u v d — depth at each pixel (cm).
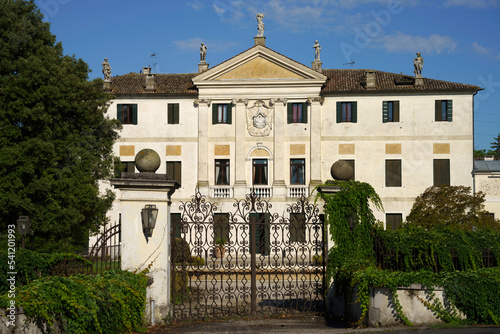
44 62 2641
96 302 1029
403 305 1147
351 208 1353
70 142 2755
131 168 3991
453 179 3856
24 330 905
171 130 4009
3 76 2609
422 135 3891
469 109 3869
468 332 1072
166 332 1171
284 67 3978
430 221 3041
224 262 2728
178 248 1498
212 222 1400
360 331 1095
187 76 4322
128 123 4019
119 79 4253
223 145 4016
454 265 1317
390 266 1339
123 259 1223
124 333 1120
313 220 1397
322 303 1509
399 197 3878
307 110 3975
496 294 1134
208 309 1467
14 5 2702
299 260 2809
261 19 4066
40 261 1180
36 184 2455
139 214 1235
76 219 2581
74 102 2709
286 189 3941
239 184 3950
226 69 4000
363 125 3934
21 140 2578
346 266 1278
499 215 3800
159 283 1241
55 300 969
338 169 1408
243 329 1198
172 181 1247
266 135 3997
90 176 2839
